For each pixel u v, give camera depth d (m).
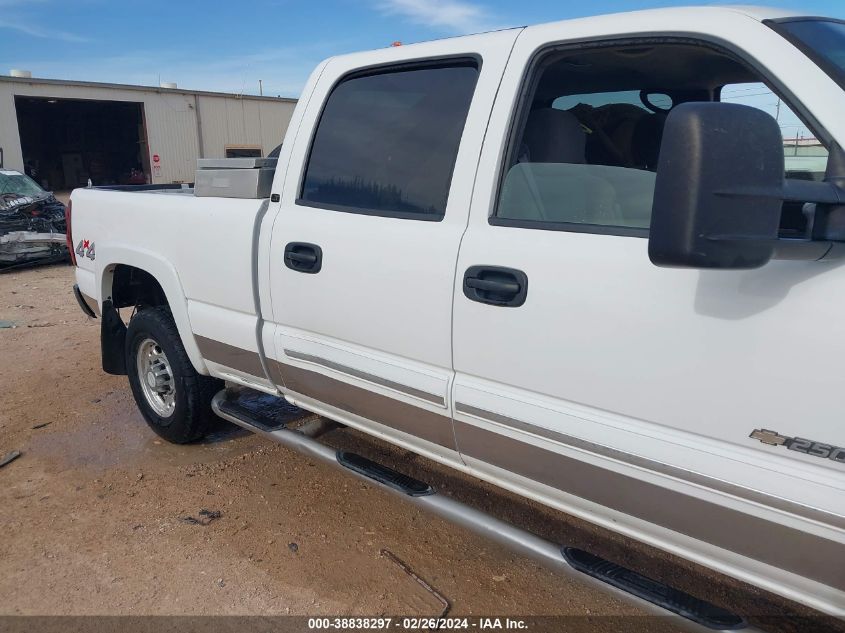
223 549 3.13
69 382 5.39
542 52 2.27
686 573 2.91
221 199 3.31
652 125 2.83
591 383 2.02
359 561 3.05
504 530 2.45
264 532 3.26
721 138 1.37
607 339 1.97
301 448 3.19
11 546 3.16
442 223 2.41
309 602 2.78
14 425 4.53
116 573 2.96
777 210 1.43
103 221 4.12
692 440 1.85
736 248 1.40
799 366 1.63
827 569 1.69
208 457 4.03
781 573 1.79
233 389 3.91
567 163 2.38
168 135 31.33
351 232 2.67
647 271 1.89
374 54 2.84
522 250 2.15
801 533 1.69
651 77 2.62
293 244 2.89
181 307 3.55
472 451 2.46
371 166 2.72
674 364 1.84
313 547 3.15
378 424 2.81
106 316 4.27
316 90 3.03
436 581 2.92
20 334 6.96
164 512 3.44
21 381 5.43
